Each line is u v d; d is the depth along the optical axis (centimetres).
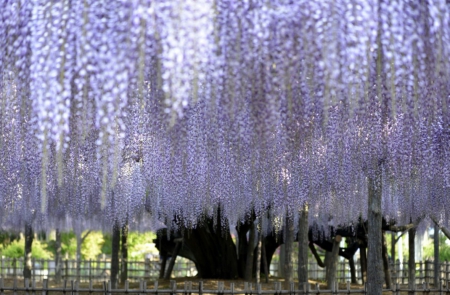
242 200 1202
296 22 531
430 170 994
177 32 511
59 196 1384
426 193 1210
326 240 1794
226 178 1096
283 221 1576
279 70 540
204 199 1214
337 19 529
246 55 530
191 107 815
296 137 741
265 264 1750
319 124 799
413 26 549
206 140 909
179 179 1077
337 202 1298
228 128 793
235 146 929
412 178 1052
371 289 927
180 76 514
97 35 546
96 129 780
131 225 1934
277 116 566
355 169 1030
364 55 541
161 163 1034
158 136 947
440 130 940
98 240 2934
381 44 554
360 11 531
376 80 608
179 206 1334
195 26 512
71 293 981
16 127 768
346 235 1628
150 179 1210
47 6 570
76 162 965
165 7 512
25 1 576
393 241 1919
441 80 595
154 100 705
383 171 1008
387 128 899
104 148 670
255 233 1878
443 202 1217
